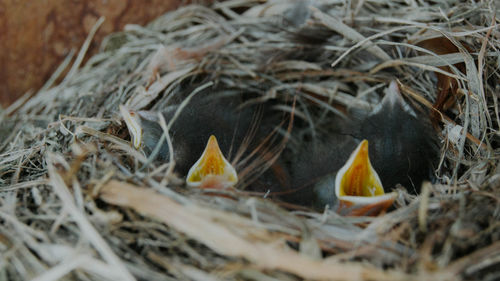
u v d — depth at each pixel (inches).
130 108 11.5
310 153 11.9
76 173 9.8
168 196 9.5
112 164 10.0
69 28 13.0
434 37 11.7
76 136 10.7
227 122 12.0
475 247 9.1
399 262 9.1
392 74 12.3
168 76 12.2
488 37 11.2
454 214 9.4
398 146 11.1
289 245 9.4
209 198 9.7
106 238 9.3
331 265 8.7
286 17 13.0
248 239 9.0
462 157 10.8
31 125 12.2
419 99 11.6
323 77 12.8
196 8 13.5
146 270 9.1
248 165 11.6
